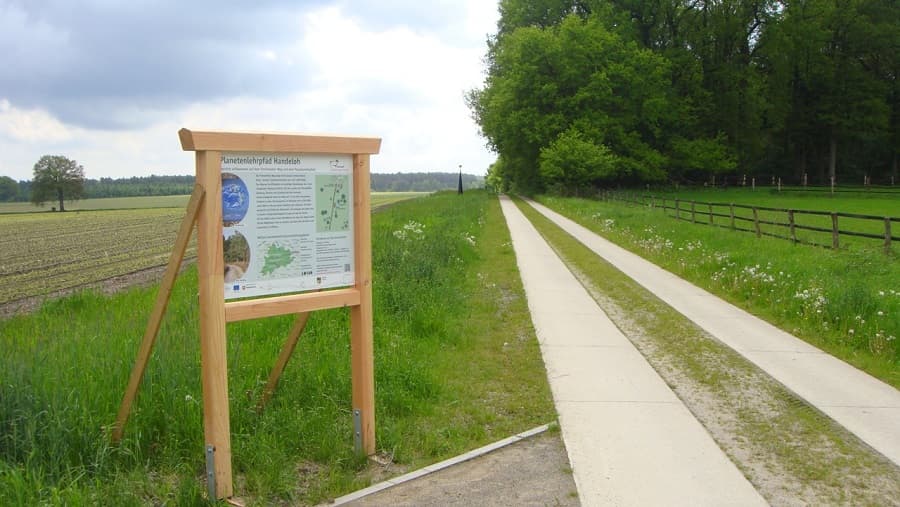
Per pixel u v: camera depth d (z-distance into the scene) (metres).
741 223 26.42
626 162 61.38
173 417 5.41
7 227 50.28
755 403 6.74
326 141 4.95
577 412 6.44
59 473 4.63
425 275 12.23
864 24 70.12
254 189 4.70
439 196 69.88
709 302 12.12
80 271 21.08
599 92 60.50
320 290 5.16
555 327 10.06
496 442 5.70
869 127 70.69
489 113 67.38
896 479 5.08
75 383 5.71
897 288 11.24
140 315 9.33
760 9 69.75
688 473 5.13
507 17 74.31
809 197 55.09
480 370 7.84
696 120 68.25
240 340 7.43
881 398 6.91
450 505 4.62
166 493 4.62
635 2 68.31
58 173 88.25
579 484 4.94
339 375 6.55
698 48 69.19
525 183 70.44
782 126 72.31
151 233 40.59
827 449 5.62
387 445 5.59
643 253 19.56
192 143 4.33
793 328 9.94
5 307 14.05
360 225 5.24
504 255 18.98
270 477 4.82
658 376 7.62
